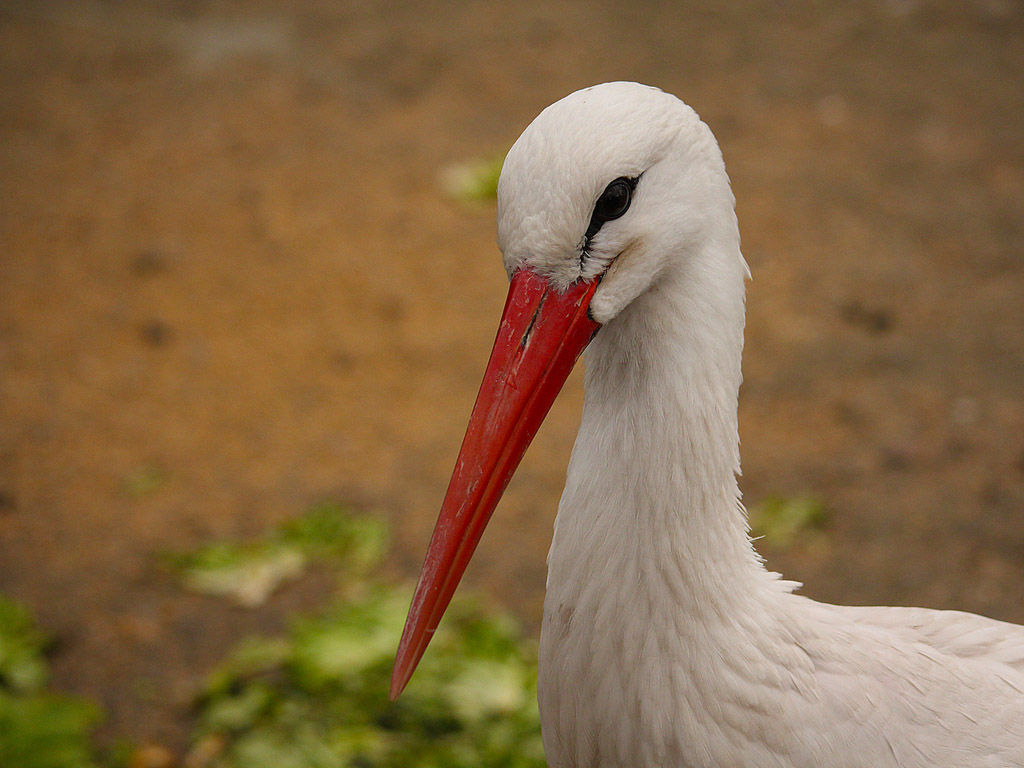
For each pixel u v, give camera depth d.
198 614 8.12
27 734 6.76
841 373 10.35
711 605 3.71
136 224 12.84
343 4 18.34
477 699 6.98
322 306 11.60
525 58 16.38
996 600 7.87
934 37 16.36
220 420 10.16
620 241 3.56
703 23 17.27
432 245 12.53
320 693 7.21
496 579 8.28
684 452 3.65
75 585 8.35
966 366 10.34
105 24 17.61
